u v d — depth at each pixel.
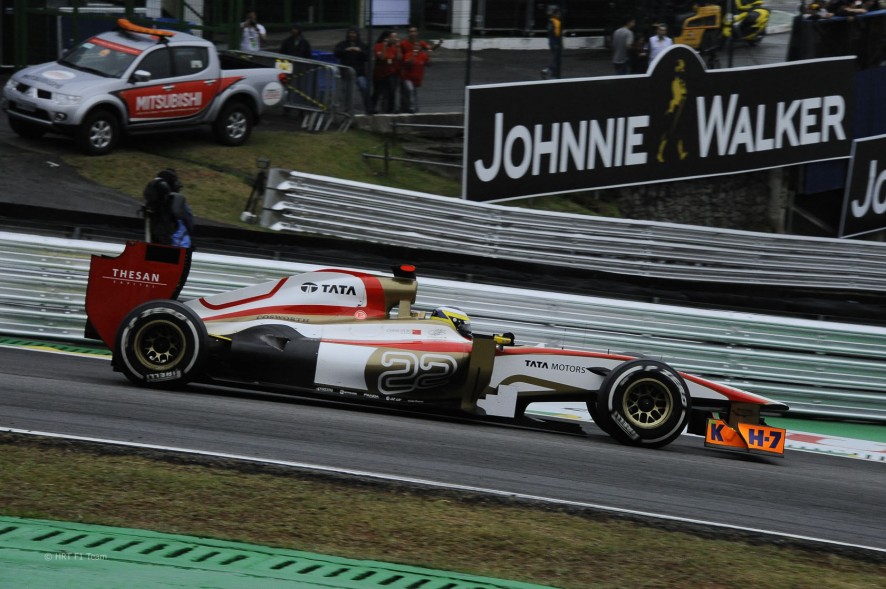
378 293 30.22
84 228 43.25
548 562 19.36
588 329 37.84
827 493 26.97
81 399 26.67
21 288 36.56
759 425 30.95
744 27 79.88
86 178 56.75
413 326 29.81
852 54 80.44
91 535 18.53
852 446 35.31
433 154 71.50
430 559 18.95
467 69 70.25
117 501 20.05
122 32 62.00
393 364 28.80
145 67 60.28
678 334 38.25
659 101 69.69
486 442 27.50
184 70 61.94
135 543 18.42
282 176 55.59
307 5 82.88
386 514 20.80
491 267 45.38
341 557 18.67
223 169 62.28
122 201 54.62
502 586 18.17
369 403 30.08
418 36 75.50
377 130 74.00
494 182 62.78
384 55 74.00
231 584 17.25
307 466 22.97
